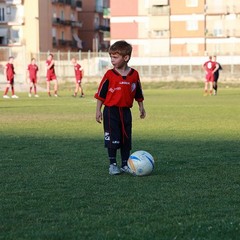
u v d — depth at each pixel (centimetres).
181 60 11275
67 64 10344
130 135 1494
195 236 922
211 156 1791
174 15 12838
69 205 1137
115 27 13025
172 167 1583
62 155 1833
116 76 1469
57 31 14262
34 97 6088
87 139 2275
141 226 981
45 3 13525
